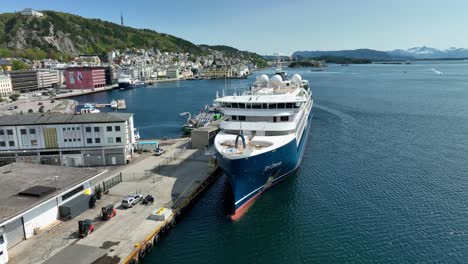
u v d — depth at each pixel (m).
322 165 64.44
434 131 91.38
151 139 87.94
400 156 69.75
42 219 38.22
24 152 59.47
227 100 58.03
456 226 41.59
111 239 36.19
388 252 36.81
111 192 48.94
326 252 37.25
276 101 55.12
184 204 44.97
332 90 198.75
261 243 39.19
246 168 43.38
